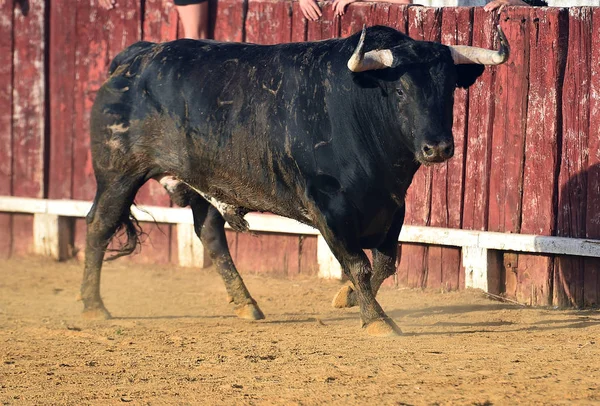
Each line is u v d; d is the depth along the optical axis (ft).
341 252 47.06
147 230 72.74
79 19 73.41
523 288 60.34
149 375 39.27
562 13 58.44
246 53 50.52
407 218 64.39
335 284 65.87
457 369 38.22
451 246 62.75
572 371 37.63
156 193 72.13
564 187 58.95
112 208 54.49
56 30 74.18
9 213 76.13
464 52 45.01
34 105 74.95
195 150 50.96
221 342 46.06
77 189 74.49
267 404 34.14
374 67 44.06
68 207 73.67
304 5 66.08
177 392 36.27
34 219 75.10
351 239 46.85
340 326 50.96
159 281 67.46
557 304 59.00
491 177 61.41
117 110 53.16
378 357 40.93
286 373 38.65
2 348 45.39
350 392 35.17
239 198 51.13
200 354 43.14
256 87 49.03
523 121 59.98
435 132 43.06
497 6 60.59
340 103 46.42
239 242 70.28
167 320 54.29
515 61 59.93
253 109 48.88
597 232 57.93
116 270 71.41
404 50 44.27
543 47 59.00
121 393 36.42
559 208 59.21
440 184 63.05
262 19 68.08
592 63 57.72
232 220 53.26
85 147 74.08
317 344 44.70
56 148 74.84
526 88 59.77
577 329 49.03
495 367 38.45
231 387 36.68
